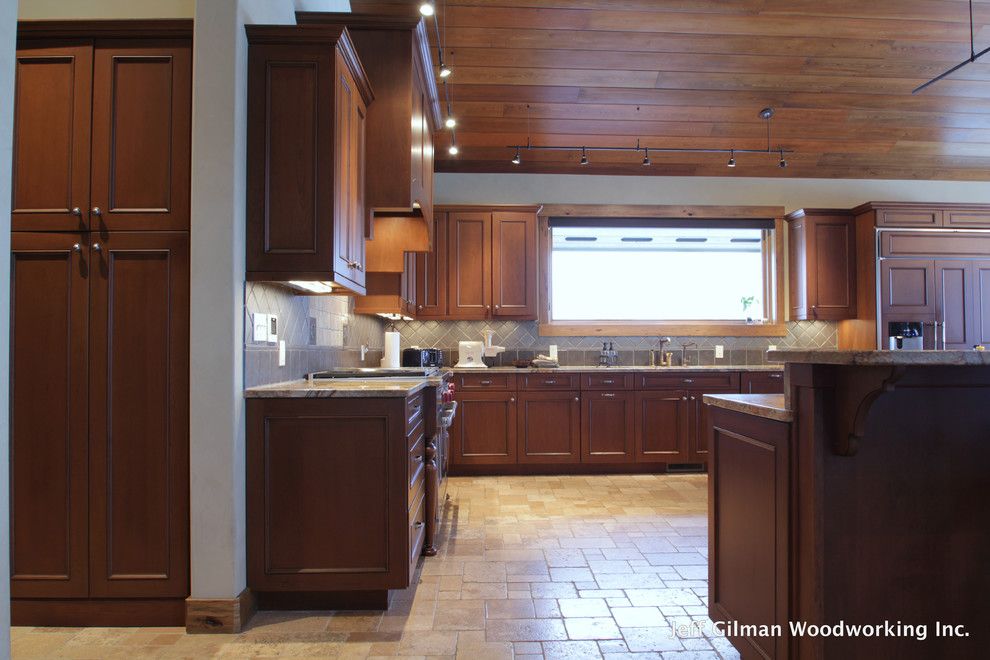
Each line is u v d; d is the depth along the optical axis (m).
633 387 4.45
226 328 1.98
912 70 4.13
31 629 1.97
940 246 4.56
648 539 2.90
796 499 1.40
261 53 2.08
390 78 2.75
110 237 2.01
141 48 2.04
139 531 1.99
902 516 1.38
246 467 2.04
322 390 2.05
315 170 2.08
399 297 3.55
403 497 2.07
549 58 4.02
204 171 1.98
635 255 5.18
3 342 0.95
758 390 4.46
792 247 5.02
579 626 1.99
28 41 2.03
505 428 4.42
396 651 1.82
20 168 2.02
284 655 1.80
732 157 4.53
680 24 3.76
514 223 4.75
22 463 2.00
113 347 2.00
